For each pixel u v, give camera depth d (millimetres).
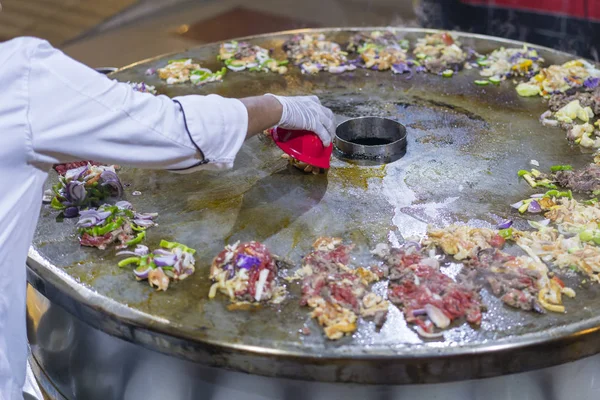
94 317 1379
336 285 1388
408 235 1588
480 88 2314
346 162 1912
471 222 1634
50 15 5246
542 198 1682
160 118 1254
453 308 1318
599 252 1477
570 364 1329
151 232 1616
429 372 1233
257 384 1327
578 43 3541
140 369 1430
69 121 1180
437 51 2537
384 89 2322
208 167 1369
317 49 2572
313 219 1658
